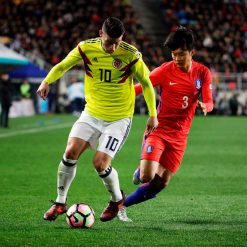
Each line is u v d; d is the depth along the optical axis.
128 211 36.16
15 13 170.12
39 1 173.50
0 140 83.38
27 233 29.53
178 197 41.50
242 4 181.00
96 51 30.72
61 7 171.50
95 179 49.62
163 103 33.09
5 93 104.69
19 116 142.75
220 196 42.00
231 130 103.94
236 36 169.62
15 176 51.12
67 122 121.06
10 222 32.44
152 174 31.97
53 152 69.06
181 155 33.31
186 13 177.88
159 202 39.44
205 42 165.38
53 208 31.50
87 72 31.23
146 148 32.47
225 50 165.00
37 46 162.88
